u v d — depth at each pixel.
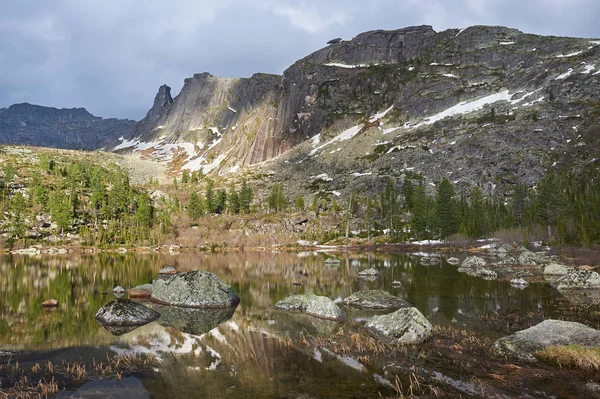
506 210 107.81
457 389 11.67
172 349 16.16
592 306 24.62
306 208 138.75
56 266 55.31
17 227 101.94
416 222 108.75
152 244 109.69
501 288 32.56
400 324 17.98
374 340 17.41
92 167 182.62
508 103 195.00
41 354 15.50
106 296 30.08
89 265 57.12
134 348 16.31
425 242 105.94
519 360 14.34
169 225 120.69
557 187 94.69
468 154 158.00
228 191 173.12
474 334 18.22
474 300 27.06
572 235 72.00
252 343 17.05
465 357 14.82
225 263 61.53
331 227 124.12
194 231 119.50
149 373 13.27
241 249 108.81
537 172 128.88
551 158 134.00
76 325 20.39
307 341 17.25
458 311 23.41
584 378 12.37
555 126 150.12
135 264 59.16
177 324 20.77
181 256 79.19
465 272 45.41
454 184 140.75
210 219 129.12
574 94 171.75
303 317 22.59
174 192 174.62
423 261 63.19
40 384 11.95
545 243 80.69
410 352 15.53
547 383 12.02
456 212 107.19
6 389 11.77
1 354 15.43
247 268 53.34
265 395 11.34
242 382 12.40
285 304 25.62
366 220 124.81
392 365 13.99
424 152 176.38
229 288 27.67
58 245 102.38
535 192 113.81
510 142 152.62
